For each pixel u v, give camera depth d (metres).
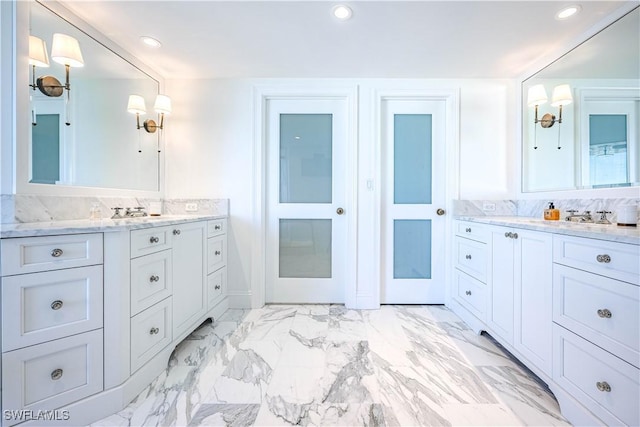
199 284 1.87
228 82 2.33
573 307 1.12
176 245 1.61
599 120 1.62
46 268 1.03
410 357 1.59
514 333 1.50
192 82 2.33
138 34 1.73
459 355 1.62
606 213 1.52
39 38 1.39
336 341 1.78
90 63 1.66
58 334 1.06
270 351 1.66
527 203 2.17
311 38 1.77
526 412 1.18
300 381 1.38
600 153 1.61
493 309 1.70
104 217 1.73
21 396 0.99
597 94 1.63
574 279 1.12
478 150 2.33
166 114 2.32
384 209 2.43
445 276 2.40
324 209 2.44
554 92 1.93
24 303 1.00
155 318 1.42
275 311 2.29
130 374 1.24
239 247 2.36
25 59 1.31
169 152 2.34
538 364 1.32
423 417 1.15
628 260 0.91
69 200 1.51
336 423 1.12
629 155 1.46
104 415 1.15
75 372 1.10
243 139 2.34
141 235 1.32
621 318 0.94
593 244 1.04
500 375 1.43
